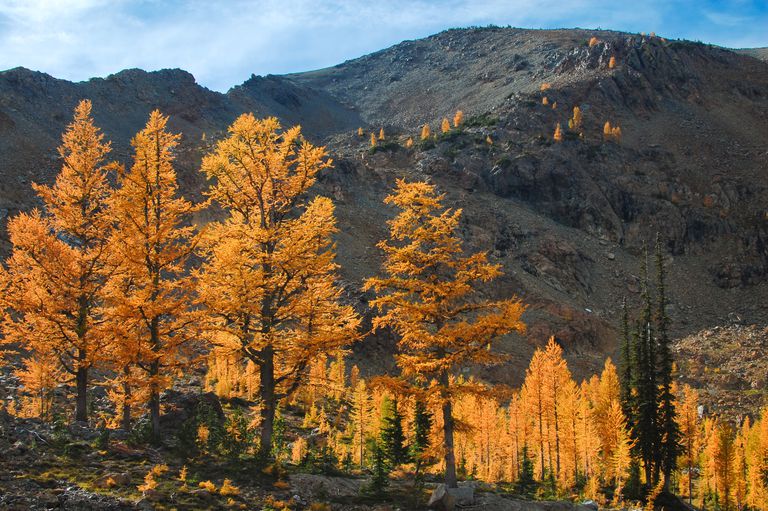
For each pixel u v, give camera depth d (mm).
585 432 42875
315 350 23156
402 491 22828
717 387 86250
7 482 16375
